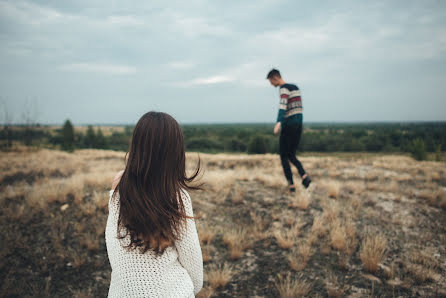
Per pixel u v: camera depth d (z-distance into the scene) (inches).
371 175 354.9
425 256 130.3
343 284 112.0
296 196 219.0
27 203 190.7
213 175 293.6
